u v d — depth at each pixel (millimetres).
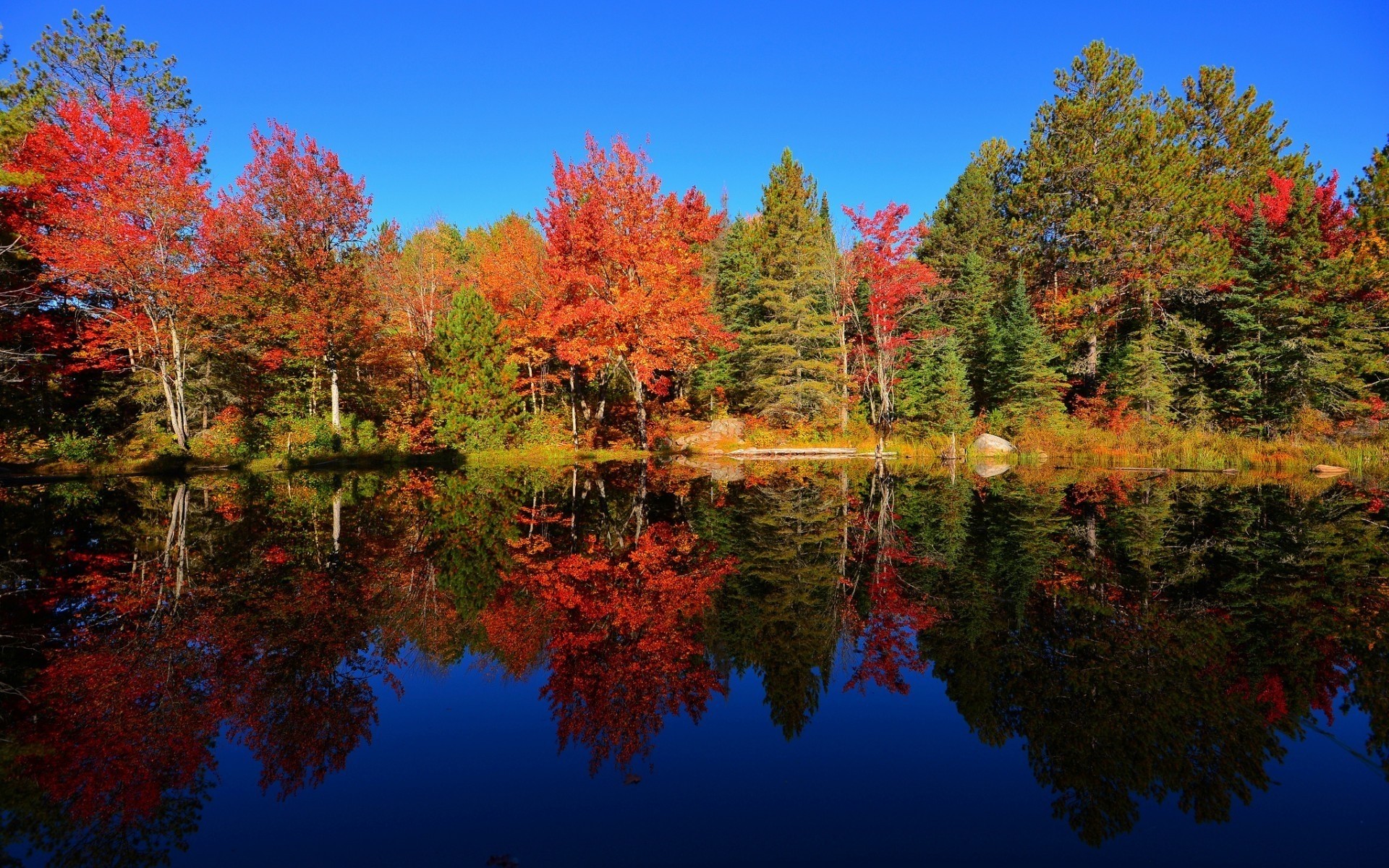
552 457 27500
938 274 38250
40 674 5141
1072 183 32625
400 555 9328
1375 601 6715
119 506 13633
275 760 3875
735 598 7125
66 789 3566
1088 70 32125
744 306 34438
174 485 17359
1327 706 4387
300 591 7473
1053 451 26688
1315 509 12898
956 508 13469
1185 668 5004
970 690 4703
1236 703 4430
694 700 4652
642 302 25172
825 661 5324
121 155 19062
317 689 4875
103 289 20016
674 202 26719
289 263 23297
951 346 30516
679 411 35594
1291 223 26469
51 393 21234
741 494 16125
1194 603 6680
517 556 9234
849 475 20938
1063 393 30672
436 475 21031
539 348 30828
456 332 27641
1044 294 34281
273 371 26156
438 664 5332
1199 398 26812
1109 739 3982
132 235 18922
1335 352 23750
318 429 24016
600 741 4086
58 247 18328
